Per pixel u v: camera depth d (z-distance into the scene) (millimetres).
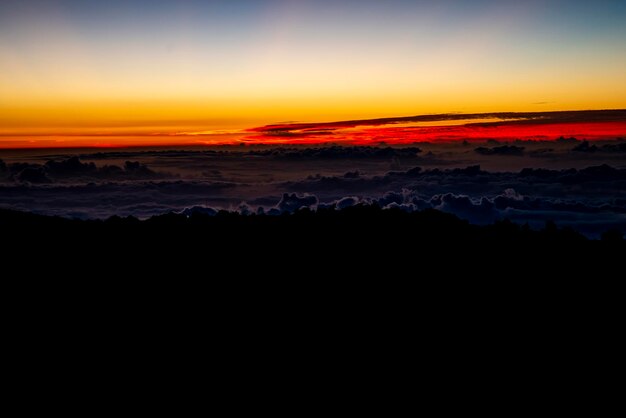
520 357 17688
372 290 23891
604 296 23719
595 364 17219
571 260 29109
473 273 26594
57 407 12758
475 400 14836
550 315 21406
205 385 14680
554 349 18312
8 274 22719
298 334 18906
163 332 18234
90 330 17750
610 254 30469
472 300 22953
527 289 24469
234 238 32562
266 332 18922
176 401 13648
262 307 21406
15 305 19156
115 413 12750
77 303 20188
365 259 28438
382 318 20750
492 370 16703
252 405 13805
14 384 13633
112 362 15555
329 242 31734
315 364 16594
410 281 25172
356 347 18031
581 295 23750
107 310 19797
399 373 16297
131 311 19922
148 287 22953
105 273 24469
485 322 20594
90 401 13195
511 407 14555
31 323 17719
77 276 23594
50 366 14852
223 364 16094
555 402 14867
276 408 13766
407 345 18375
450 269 27109
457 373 16422
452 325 20266
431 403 14602
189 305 21125
